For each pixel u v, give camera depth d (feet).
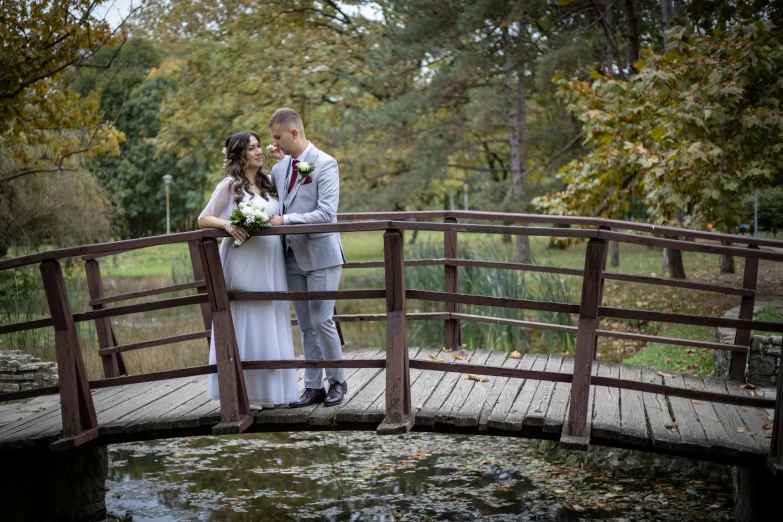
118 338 40.04
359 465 24.20
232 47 73.36
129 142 131.95
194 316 50.47
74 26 33.24
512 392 18.31
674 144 30.94
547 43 60.64
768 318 27.63
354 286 69.97
